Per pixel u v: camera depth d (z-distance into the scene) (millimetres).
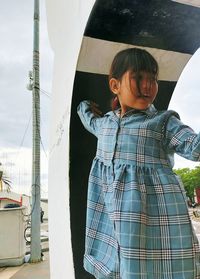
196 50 1949
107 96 1841
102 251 1537
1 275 6809
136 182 1476
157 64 1817
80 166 1878
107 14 1545
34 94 8258
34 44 8289
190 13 1679
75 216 1815
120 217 1442
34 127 8273
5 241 7539
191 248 1375
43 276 6535
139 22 1688
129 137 1576
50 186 1978
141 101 1672
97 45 1710
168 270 1356
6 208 7746
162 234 1403
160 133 1530
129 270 1362
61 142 1773
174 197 1443
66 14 1906
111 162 1592
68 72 1774
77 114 1906
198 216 1675
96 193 1649
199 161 1433
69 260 1608
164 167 1512
